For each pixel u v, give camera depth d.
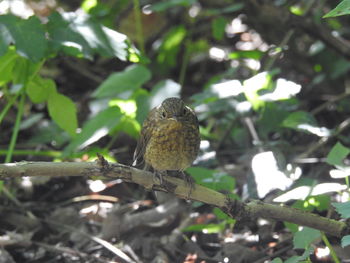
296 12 13.28
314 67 14.82
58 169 7.23
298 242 7.95
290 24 13.32
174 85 11.32
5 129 13.72
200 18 16.45
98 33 9.05
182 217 10.68
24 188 11.78
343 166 7.91
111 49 8.98
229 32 17.66
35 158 12.76
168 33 15.88
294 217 7.72
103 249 10.03
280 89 9.26
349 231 7.71
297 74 15.37
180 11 16.81
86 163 7.33
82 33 8.97
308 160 11.71
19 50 8.46
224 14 14.63
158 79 16.12
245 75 15.68
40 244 10.09
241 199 9.44
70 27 9.03
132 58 9.30
